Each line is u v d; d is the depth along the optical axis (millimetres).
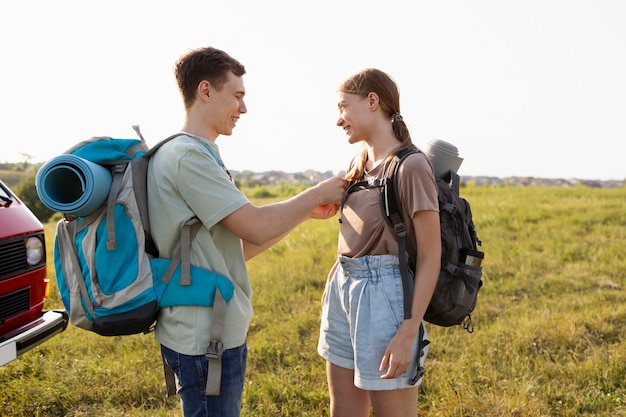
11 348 3244
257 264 7906
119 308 2133
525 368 4238
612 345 4668
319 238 9898
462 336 4941
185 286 2152
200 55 2271
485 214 12086
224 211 2146
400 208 2299
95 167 2133
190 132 2316
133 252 2164
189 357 2174
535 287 6609
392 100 2408
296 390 3908
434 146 2619
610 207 12922
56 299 6199
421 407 3789
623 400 3754
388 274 2332
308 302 6125
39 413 3611
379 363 2311
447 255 2350
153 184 2197
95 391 3910
